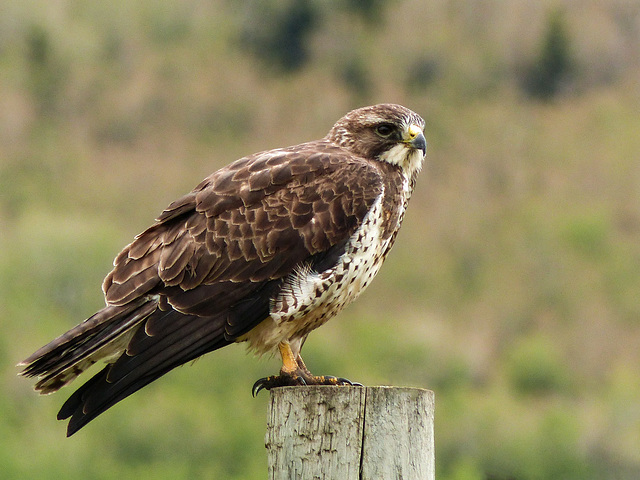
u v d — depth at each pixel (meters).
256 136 38.31
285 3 40.97
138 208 33.06
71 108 38.28
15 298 24.81
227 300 6.13
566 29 40.91
